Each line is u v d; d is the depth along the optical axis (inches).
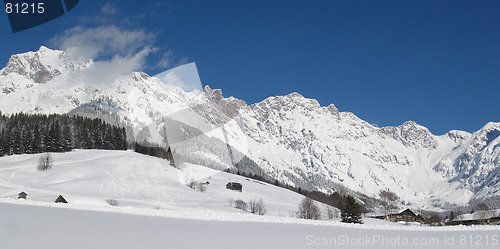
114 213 1046.4
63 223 743.1
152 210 1175.6
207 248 546.3
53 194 3341.5
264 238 689.6
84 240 560.1
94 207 1165.1
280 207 4089.6
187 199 3137.3
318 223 1141.7
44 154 5216.5
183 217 1050.1
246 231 790.5
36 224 703.1
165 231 714.2
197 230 758.5
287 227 942.4
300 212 3282.5
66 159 4948.3
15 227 652.7
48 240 543.8
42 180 4094.5
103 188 3442.4
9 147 5462.6
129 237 612.4
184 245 561.6
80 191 3491.6
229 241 625.9
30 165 4648.1
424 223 3777.1
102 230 677.9
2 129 5639.8
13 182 3939.5
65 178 4087.1
